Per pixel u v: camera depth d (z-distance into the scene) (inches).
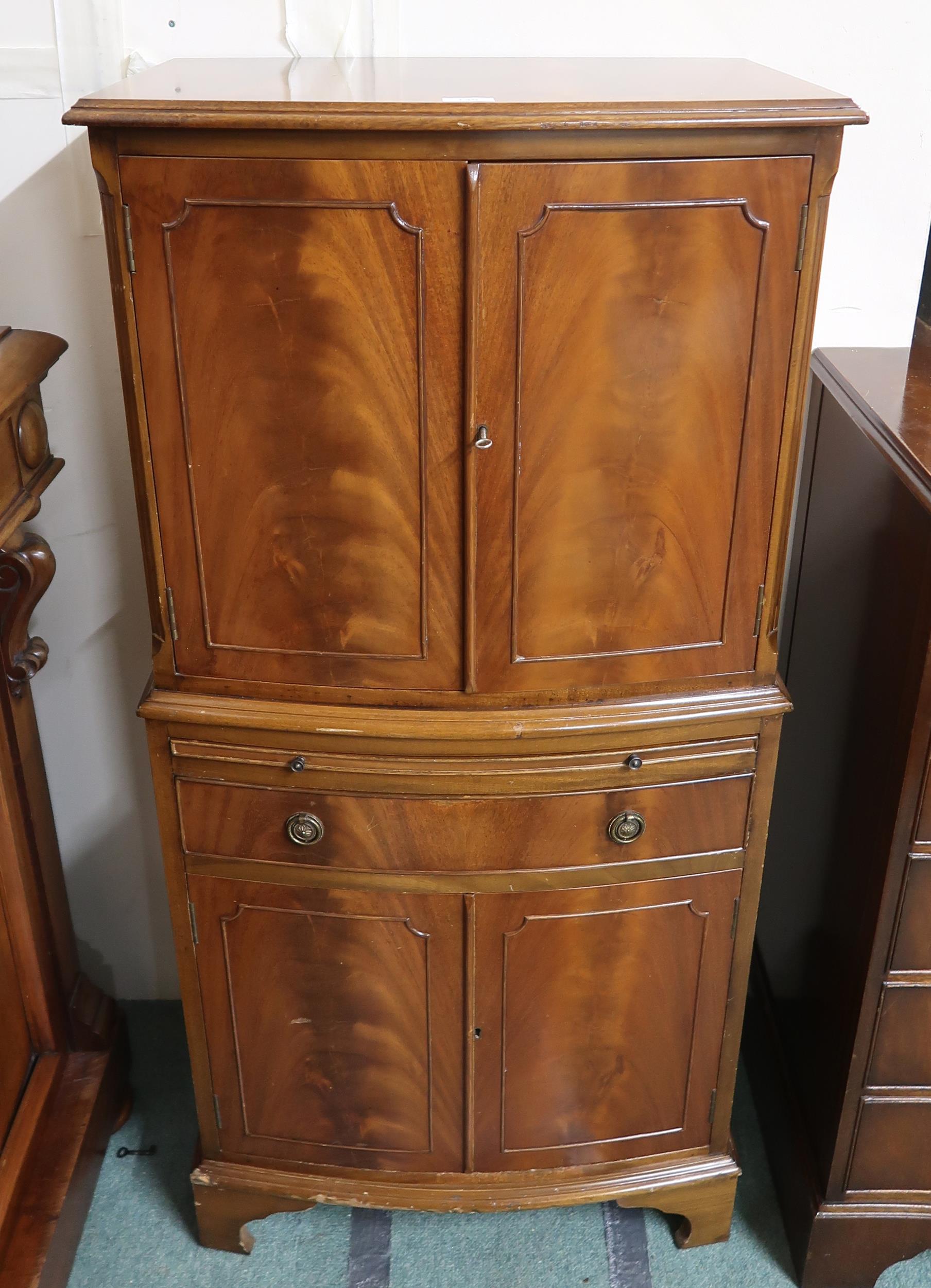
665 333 48.1
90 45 60.1
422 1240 69.9
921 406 57.4
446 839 57.2
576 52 62.2
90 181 62.4
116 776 78.5
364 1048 62.9
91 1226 70.4
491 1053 62.6
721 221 46.4
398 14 61.0
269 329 47.9
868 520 57.9
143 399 49.7
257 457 50.4
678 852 58.9
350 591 52.8
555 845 57.7
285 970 61.2
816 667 67.4
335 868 58.3
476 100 44.8
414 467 50.0
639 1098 65.3
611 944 60.5
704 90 48.1
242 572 52.9
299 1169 67.0
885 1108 61.6
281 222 45.9
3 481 56.0
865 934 58.7
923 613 50.9
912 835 55.0
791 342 49.0
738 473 51.3
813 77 62.6
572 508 51.0
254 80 51.6
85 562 71.9
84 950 84.6
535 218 45.5
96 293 65.1
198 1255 69.0
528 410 48.9
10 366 54.7
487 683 54.4
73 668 75.0
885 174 63.9
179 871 59.4
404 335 47.5
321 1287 67.2
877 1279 67.1
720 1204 68.1
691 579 53.4
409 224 45.5
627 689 55.4
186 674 55.5
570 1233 70.3
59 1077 72.0
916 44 61.3
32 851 68.4
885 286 66.7
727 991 63.1
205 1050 64.0
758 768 57.6
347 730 54.4
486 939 59.6
